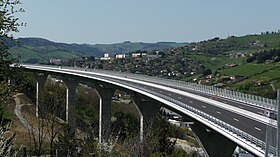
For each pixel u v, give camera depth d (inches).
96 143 1455.5
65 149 1510.8
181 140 3560.5
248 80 5457.7
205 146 1891.0
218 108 2212.1
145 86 3383.4
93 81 3882.9
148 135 1961.1
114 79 3850.9
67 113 2876.5
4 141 545.0
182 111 2006.6
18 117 2864.2
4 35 852.0
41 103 1857.8
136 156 1396.4
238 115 1955.0
